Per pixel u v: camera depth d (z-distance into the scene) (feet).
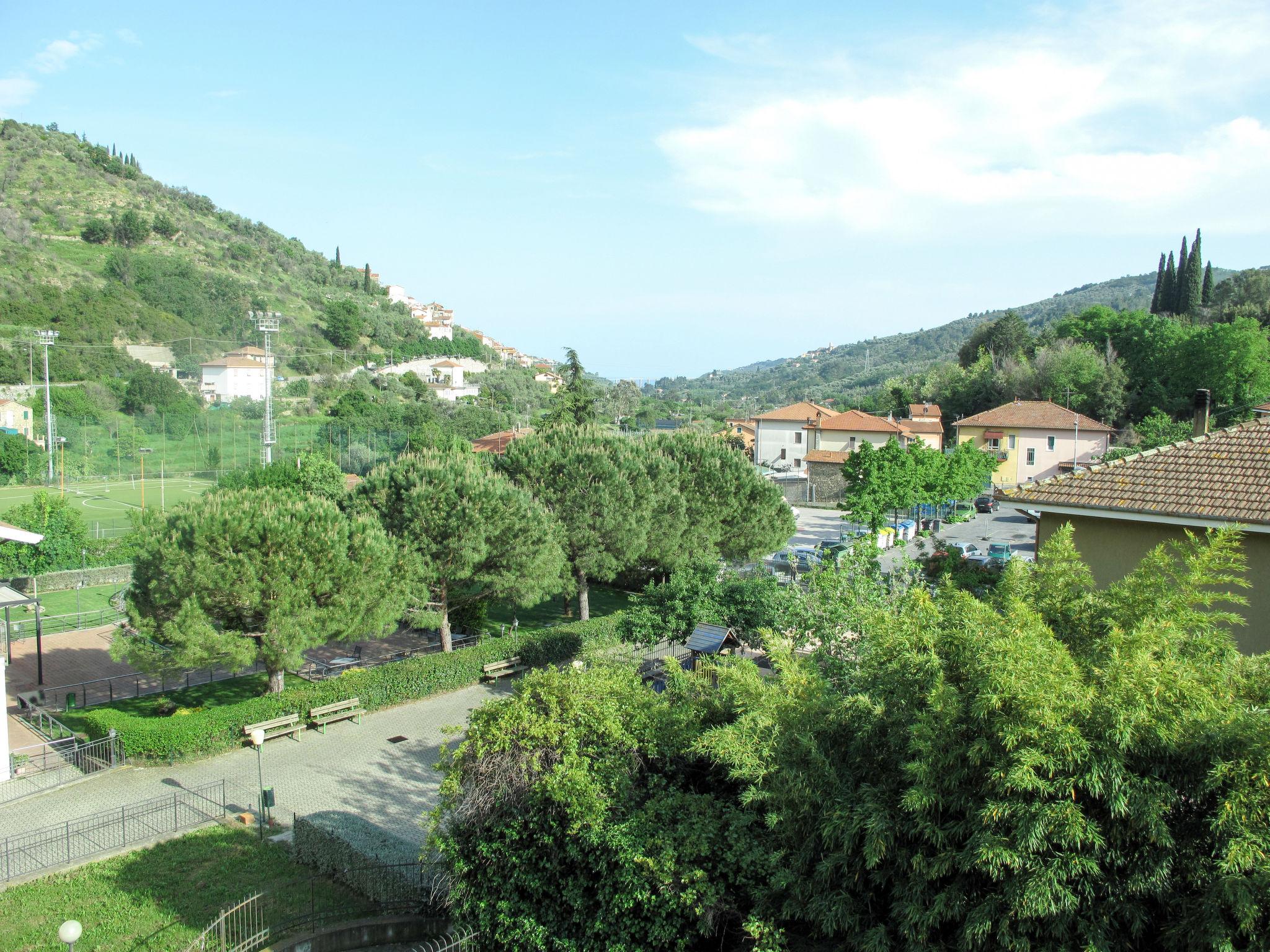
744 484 96.07
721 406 599.57
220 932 38.29
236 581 57.26
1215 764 20.15
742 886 28.58
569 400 195.00
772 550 99.04
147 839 48.08
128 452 218.79
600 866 30.32
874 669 30.22
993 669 22.56
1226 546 28.22
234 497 60.75
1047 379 266.98
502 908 33.04
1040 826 20.36
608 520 82.48
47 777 56.44
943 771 22.85
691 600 70.85
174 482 210.38
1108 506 42.29
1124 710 20.89
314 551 60.70
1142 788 20.56
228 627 61.11
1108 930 21.09
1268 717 20.44
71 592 116.57
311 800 53.57
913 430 251.19
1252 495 39.65
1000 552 128.67
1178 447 45.70
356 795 54.24
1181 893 20.85
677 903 28.35
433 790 55.01
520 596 76.79
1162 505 40.93
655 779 33.65
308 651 86.89
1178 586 28.73
